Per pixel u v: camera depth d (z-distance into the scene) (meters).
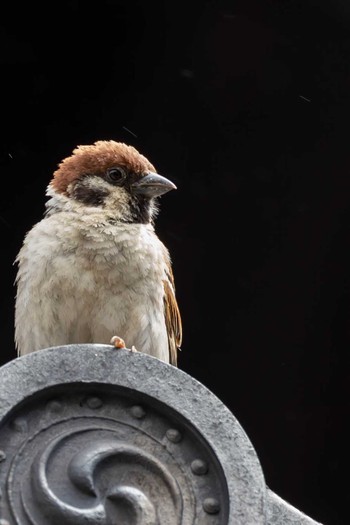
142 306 7.51
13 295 13.29
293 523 4.90
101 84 12.35
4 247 13.11
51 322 7.41
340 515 13.21
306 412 13.41
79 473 4.53
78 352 4.75
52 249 7.42
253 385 13.59
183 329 13.62
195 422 4.71
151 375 4.77
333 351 13.29
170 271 8.52
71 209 7.82
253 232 13.24
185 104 12.52
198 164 12.92
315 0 11.59
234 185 13.01
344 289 13.16
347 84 12.27
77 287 7.36
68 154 12.70
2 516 4.43
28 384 4.66
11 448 4.58
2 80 12.24
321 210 13.04
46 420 4.66
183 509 4.61
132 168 8.03
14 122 12.53
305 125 12.61
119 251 7.48
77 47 12.12
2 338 13.52
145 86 12.38
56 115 12.53
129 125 12.63
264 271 13.35
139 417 4.74
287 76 12.28
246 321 13.53
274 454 13.45
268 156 12.83
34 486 4.48
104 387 4.73
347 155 12.70
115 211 7.81
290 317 13.39
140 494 4.56
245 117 12.59
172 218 13.25
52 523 4.43
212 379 13.67
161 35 12.05
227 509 4.57
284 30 11.94
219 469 4.64
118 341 5.01
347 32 11.86
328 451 13.30
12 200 12.91
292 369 13.45
